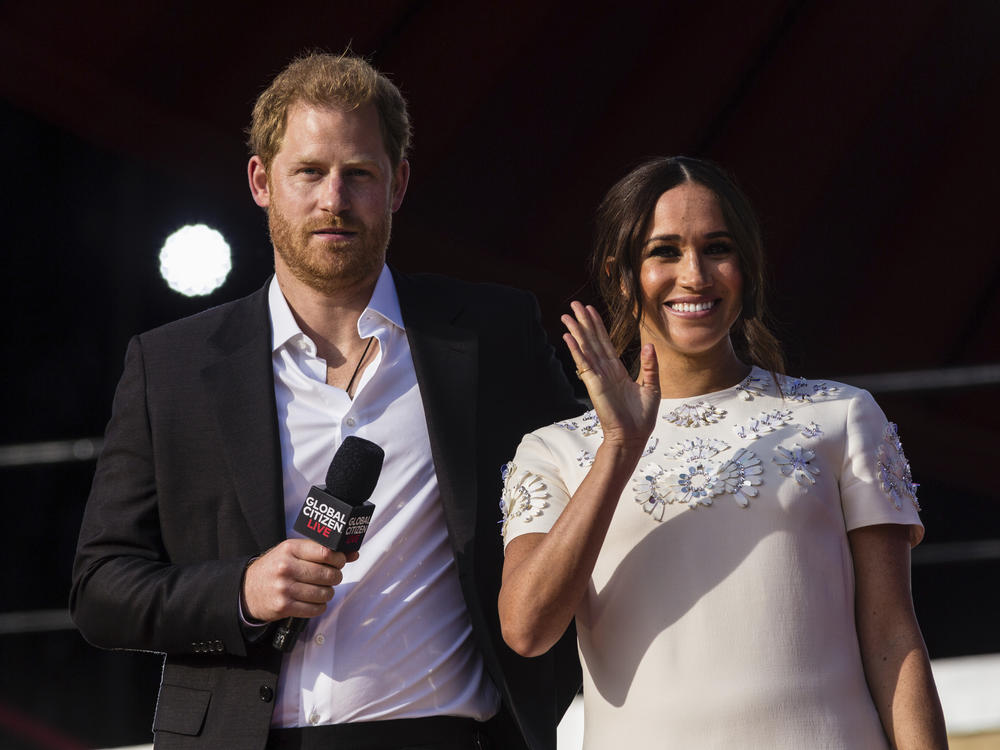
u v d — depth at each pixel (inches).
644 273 310.8
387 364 371.6
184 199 1093.8
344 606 346.9
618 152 1113.4
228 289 1091.3
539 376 396.2
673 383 320.8
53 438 1118.4
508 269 1108.5
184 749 343.6
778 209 1161.4
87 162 1098.7
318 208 354.3
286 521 354.0
